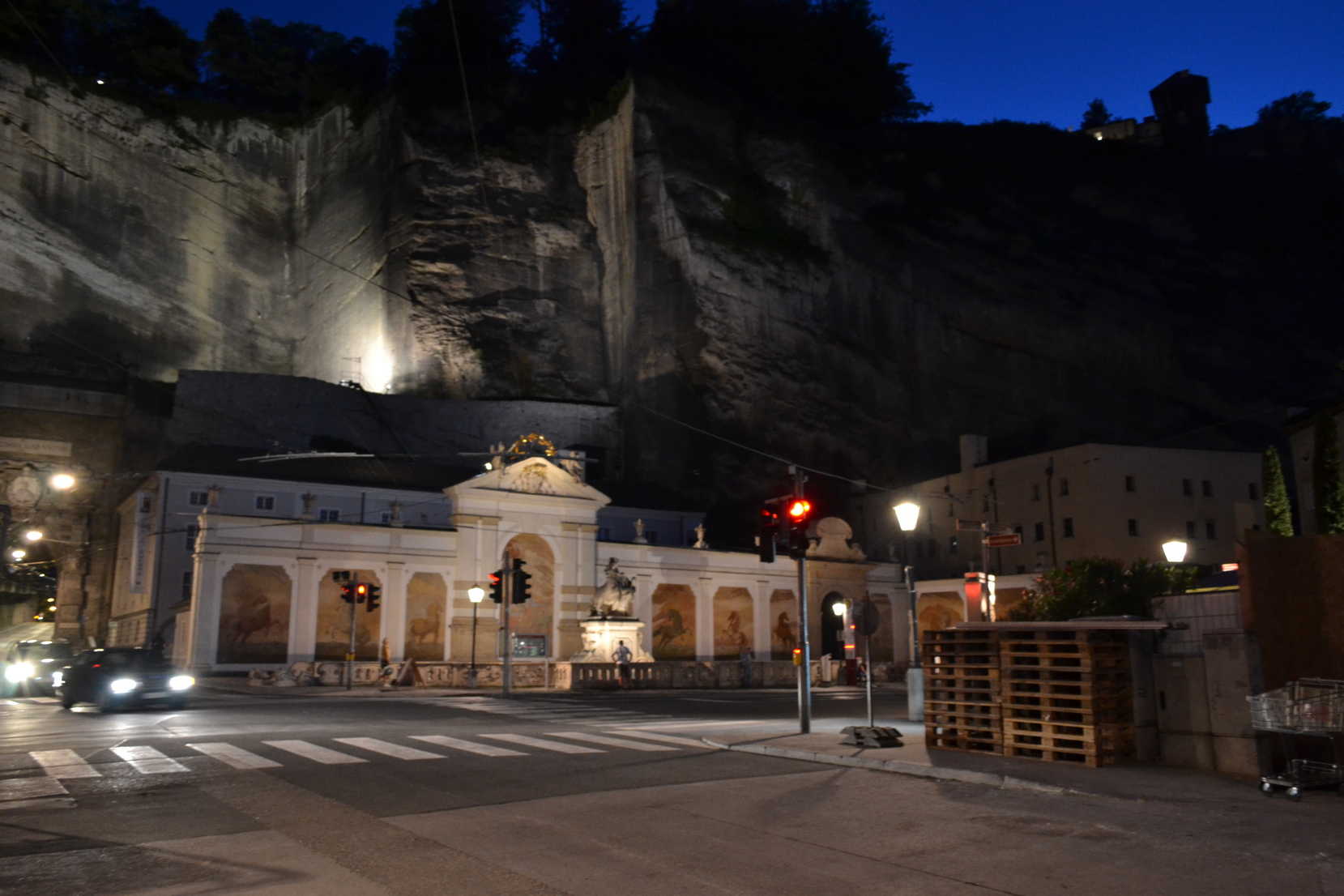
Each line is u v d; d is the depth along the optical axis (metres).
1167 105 86.06
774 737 15.79
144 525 49.41
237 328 78.62
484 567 44.44
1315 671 12.72
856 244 67.31
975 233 68.81
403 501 51.62
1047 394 66.31
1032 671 13.83
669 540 61.03
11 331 67.25
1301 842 8.59
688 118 68.38
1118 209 71.50
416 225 72.31
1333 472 23.81
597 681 37.59
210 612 38.19
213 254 77.94
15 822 9.17
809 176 67.88
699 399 64.94
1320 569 12.93
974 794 11.02
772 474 65.19
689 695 33.56
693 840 8.62
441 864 7.70
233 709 23.50
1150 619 14.03
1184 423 64.94
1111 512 51.91
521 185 75.69
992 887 7.16
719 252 64.81
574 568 47.00
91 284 71.12
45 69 70.56
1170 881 7.33
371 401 65.88
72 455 62.94
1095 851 8.25
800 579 17.08
